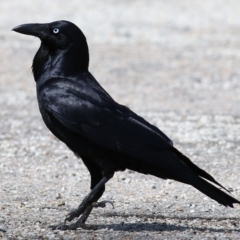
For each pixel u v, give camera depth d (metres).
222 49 42.44
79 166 19.34
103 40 45.53
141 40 45.47
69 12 56.16
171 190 17.02
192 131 24.09
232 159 20.31
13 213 14.81
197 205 15.73
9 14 54.97
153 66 37.81
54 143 22.19
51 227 13.66
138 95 31.00
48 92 13.48
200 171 13.03
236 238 13.17
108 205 15.66
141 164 13.16
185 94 31.27
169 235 13.34
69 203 15.77
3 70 36.81
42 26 13.88
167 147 13.05
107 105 13.32
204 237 13.21
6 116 26.73
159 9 57.34
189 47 43.22
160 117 26.45
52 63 13.87
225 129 24.45
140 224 14.14
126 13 55.56
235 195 16.67
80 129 13.21
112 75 35.41
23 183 17.52
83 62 13.94
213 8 57.62
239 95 31.06
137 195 16.55
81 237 13.15
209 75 35.50
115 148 13.11
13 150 21.14
